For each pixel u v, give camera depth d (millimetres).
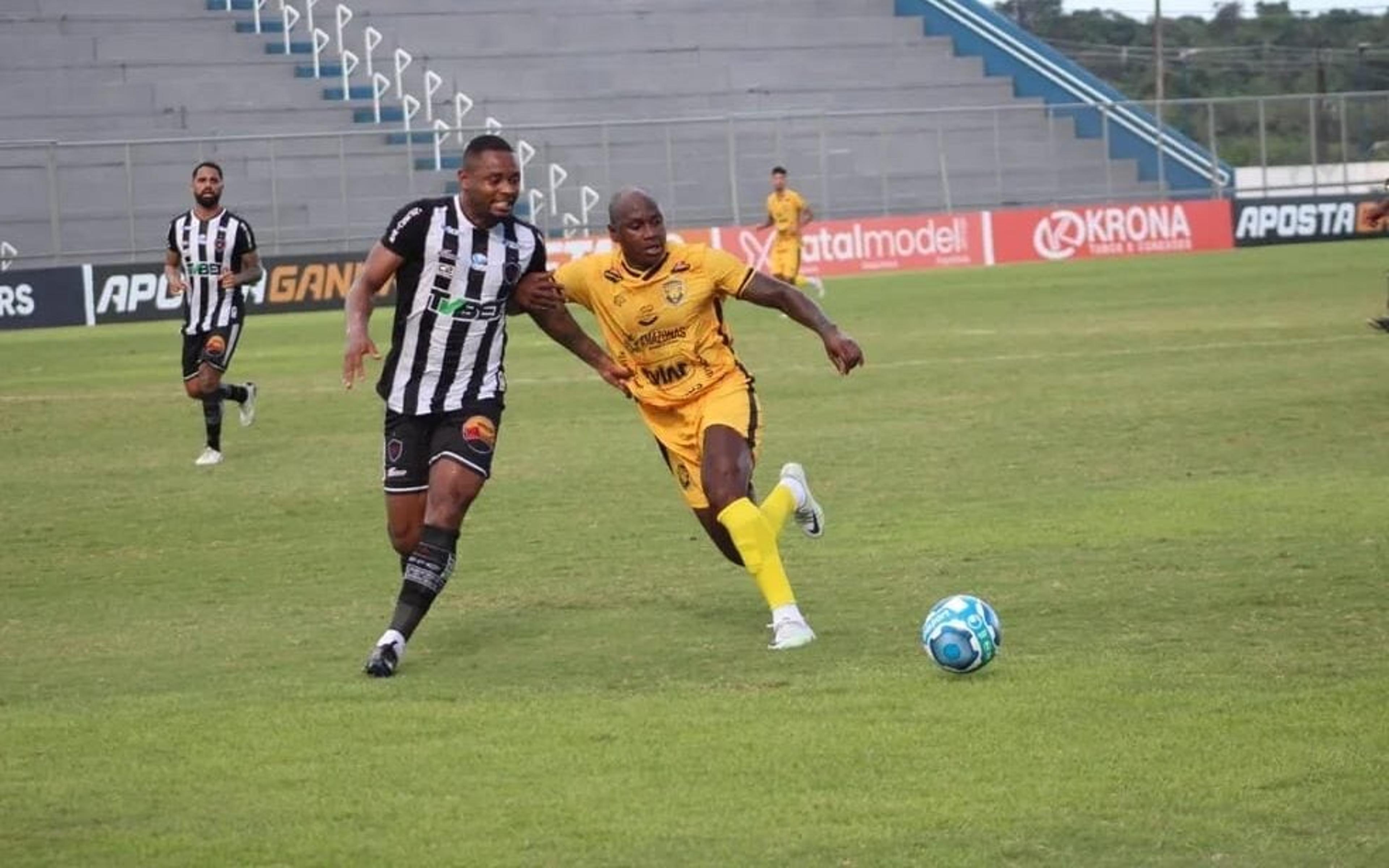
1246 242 119750
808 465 33438
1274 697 16156
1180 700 16172
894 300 82438
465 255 19047
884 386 47094
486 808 13750
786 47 134000
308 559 26281
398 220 19141
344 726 16375
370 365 61125
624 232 19562
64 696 18062
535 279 19438
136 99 113062
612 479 33031
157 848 13062
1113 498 28297
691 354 20016
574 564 24859
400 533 19922
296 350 68875
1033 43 136250
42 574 25750
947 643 17141
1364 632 18641
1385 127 133500
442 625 21172
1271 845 12367
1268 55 182500
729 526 19344
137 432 44188
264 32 122062
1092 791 13656
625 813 13508
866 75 134250
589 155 122625
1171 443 34188
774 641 19328
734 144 118188
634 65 129750
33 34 115500
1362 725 15148
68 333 85688
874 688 17078
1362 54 172875
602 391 49625
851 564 23828
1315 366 46781
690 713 16406
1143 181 133000
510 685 17922
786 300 19656
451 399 19375
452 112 121188
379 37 119812
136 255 104312
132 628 21734
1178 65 181750
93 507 32156
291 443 40844
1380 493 27547
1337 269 90625
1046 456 33375
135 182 109625
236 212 111375
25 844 13211
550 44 129500
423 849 12844
